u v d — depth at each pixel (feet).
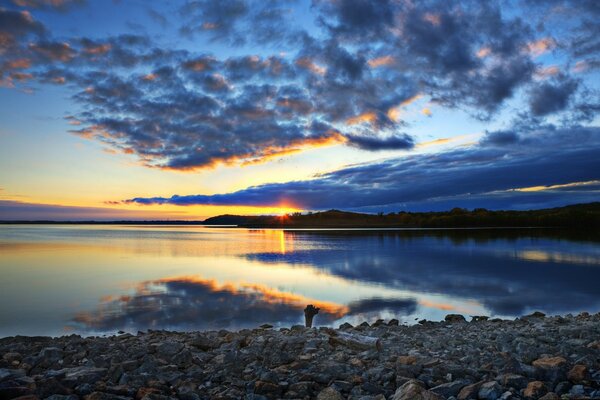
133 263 159.53
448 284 100.73
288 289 95.50
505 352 31.83
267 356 32.19
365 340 36.86
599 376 25.39
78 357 35.40
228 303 80.18
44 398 23.13
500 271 123.03
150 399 22.63
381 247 226.17
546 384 24.32
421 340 41.78
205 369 30.76
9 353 35.45
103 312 73.26
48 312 73.31
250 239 360.07
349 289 94.79
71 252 215.51
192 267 143.64
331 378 26.43
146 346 38.47
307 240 309.22
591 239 273.75
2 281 112.88
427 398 21.12
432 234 373.20
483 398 22.09
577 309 75.25
